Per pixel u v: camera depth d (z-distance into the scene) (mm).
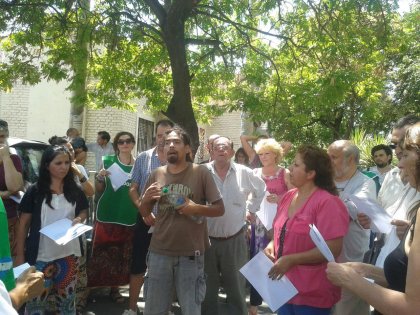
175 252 4152
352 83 8852
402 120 3871
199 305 4172
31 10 8953
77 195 4547
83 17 9852
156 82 10773
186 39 9430
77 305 5570
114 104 11672
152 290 4199
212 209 4172
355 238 4242
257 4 10016
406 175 2502
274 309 3383
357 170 4504
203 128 22125
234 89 11008
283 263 3445
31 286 2354
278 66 11414
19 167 5246
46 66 9859
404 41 10352
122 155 6125
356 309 4031
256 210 5625
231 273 5125
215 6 9930
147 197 4160
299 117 13172
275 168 5984
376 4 8156
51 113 15539
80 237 4988
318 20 9094
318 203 3518
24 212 4406
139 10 9336
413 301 2072
